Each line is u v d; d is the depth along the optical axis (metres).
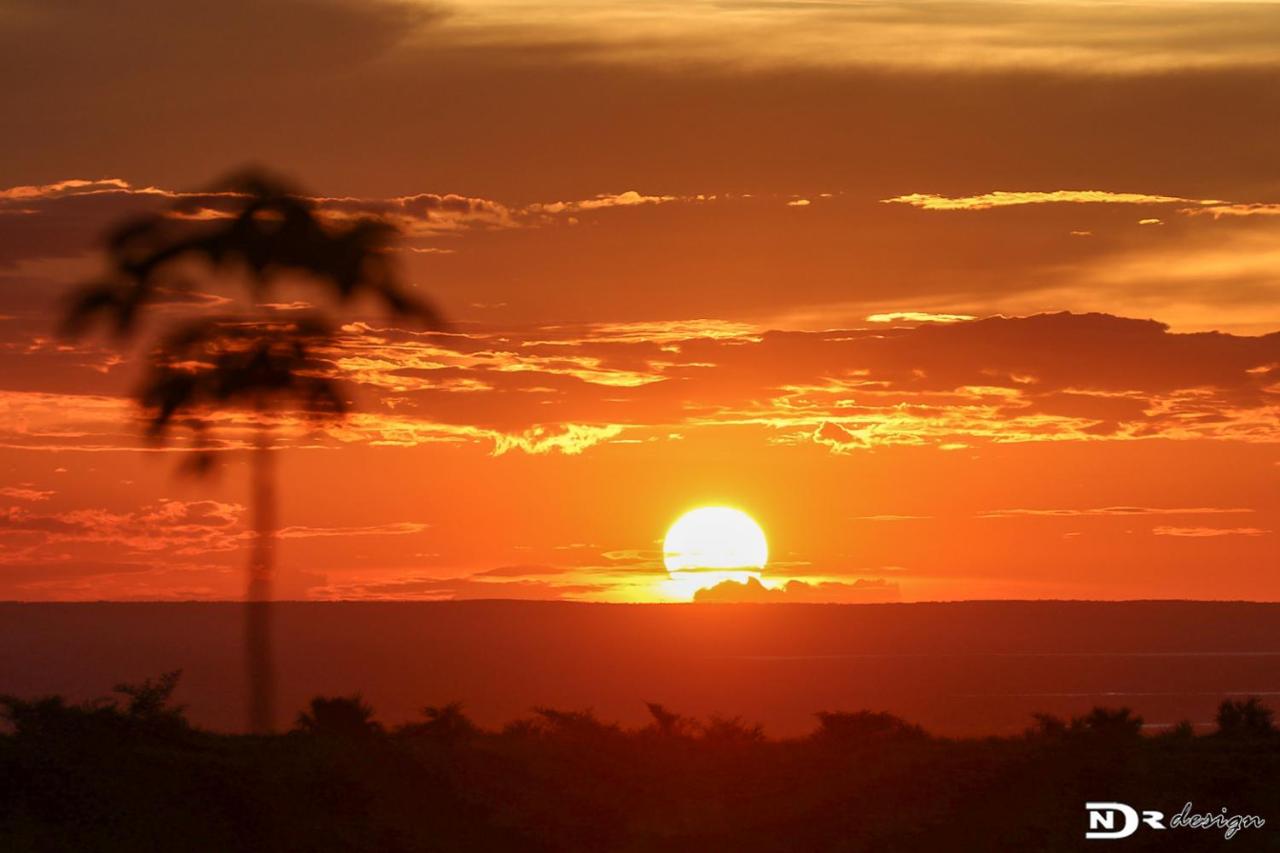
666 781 105.69
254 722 193.50
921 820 98.56
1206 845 96.12
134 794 96.44
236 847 94.00
